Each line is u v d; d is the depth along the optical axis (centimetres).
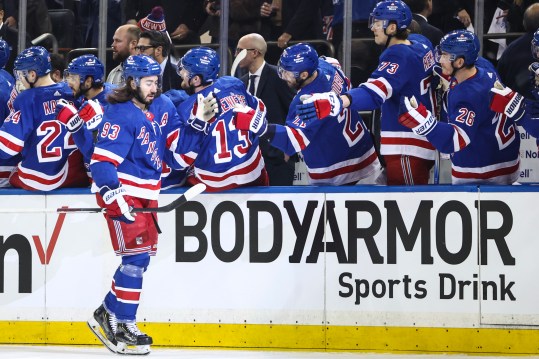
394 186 1656
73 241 1755
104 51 2097
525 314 1617
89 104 1656
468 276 1634
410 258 1652
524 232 1619
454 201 1639
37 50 1773
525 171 1894
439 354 1636
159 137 1638
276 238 1698
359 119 1759
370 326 1666
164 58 1897
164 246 1733
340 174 1758
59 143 1769
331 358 1608
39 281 1769
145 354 1638
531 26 1848
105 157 1559
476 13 1934
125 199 1578
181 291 1728
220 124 1714
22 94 1767
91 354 1661
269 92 1969
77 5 2112
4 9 2122
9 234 1777
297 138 1672
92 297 1750
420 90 1694
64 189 1770
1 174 1877
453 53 1620
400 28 1688
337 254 1677
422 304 1648
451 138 1616
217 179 1712
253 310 1705
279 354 1650
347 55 1973
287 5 2017
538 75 1616
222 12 2036
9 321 1780
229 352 1678
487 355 1623
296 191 1692
